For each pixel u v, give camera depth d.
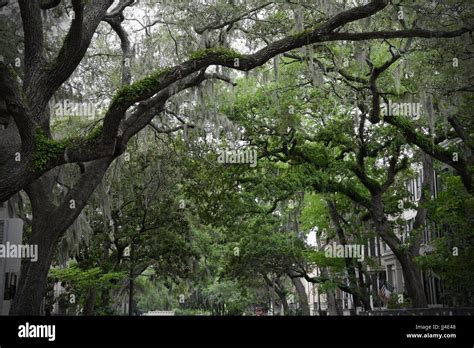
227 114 26.45
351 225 34.25
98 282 26.94
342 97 24.41
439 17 20.17
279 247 36.06
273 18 21.98
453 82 21.55
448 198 24.81
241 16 20.78
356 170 27.22
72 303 32.28
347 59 25.00
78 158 13.97
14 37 17.11
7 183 13.40
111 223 26.25
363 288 33.78
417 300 26.83
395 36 17.22
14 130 14.91
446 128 24.23
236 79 27.22
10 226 15.79
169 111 23.69
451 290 25.98
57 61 14.71
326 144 27.47
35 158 13.55
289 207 31.62
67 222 17.20
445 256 23.09
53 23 20.22
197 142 26.75
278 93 25.14
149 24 22.50
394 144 26.55
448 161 24.72
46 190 17.75
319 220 37.22
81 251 31.89
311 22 21.52
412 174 33.41
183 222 33.84
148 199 31.11
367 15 15.59
